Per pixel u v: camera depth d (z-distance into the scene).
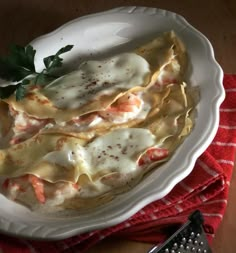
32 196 0.41
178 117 0.44
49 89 0.47
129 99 0.45
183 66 0.48
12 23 0.59
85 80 0.47
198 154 0.40
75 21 0.52
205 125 0.42
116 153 0.42
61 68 0.50
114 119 0.44
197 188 0.42
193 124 0.43
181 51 0.49
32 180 0.41
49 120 0.45
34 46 0.50
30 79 0.47
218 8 0.58
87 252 0.40
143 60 0.48
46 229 0.38
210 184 0.42
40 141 0.44
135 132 0.43
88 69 0.48
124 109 0.45
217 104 0.43
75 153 0.42
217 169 0.42
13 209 0.40
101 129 0.44
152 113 0.45
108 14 0.53
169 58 0.48
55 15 0.59
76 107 0.45
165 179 0.39
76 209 0.40
